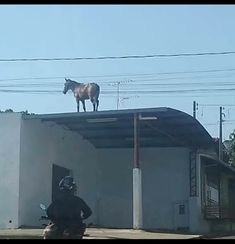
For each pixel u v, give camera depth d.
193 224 25.55
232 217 33.62
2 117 21.25
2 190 20.83
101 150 28.08
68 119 21.84
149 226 27.03
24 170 21.11
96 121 22.42
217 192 30.30
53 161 23.36
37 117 21.17
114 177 27.70
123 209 27.28
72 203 10.30
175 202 26.89
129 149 27.77
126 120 22.14
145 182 27.48
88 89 22.22
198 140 26.12
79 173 25.92
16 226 20.41
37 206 21.86
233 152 53.06
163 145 27.27
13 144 21.02
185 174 26.95
